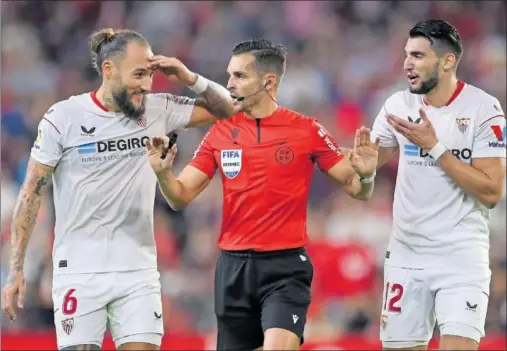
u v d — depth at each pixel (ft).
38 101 192.03
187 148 172.86
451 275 81.35
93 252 77.61
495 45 212.23
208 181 82.12
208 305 142.41
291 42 210.38
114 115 77.82
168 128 80.48
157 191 159.02
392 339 83.82
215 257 150.82
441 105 82.69
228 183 80.07
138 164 78.33
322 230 152.76
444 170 79.82
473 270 81.20
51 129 77.05
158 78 189.67
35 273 138.21
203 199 159.84
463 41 213.87
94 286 77.30
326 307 136.77
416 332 83.25
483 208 82.48
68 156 77.51
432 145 79.20
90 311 77.30
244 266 79.51
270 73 80.23
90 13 215.51
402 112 83.76
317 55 205.57
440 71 81.51
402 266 83.41
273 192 78.95
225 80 204.64
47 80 198.59
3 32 208.64
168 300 142.31
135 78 77.00
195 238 153.28
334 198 162.20
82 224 77.71
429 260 82.33
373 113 189.37
